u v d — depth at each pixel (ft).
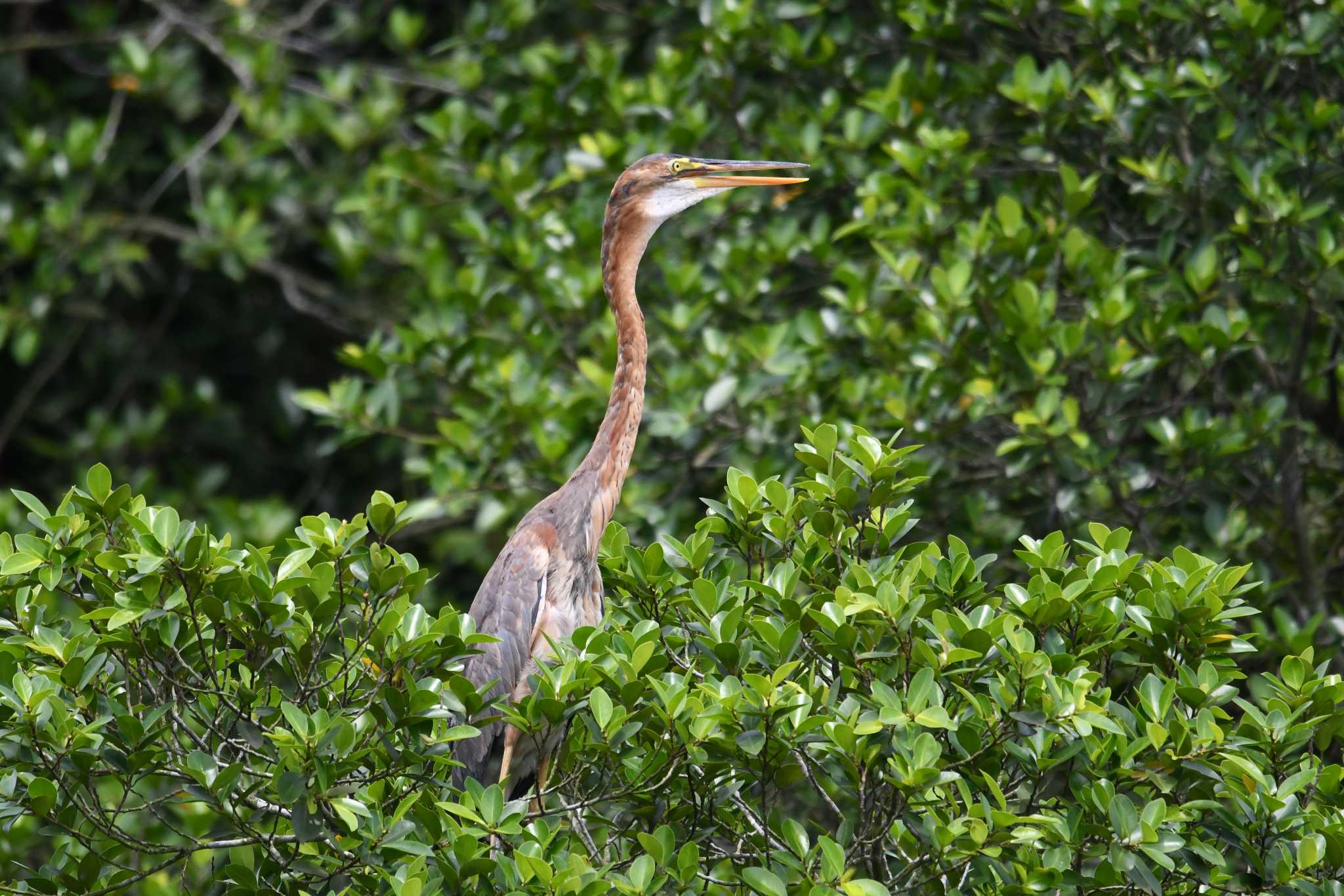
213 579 22.02
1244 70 37.73
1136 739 20.80
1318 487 40.65
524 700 22.33
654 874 20.81
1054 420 36.09
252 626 22.04
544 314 43.06
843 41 43.80
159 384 66.64
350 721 21.34
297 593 22.03
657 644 23.56
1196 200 37.22
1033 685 21.07
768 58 44.04
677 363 40.52
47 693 21.44
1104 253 36.52
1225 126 36.58
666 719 21.24
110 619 21.35
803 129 41.45
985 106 41.68
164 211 65.51
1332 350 40.52
